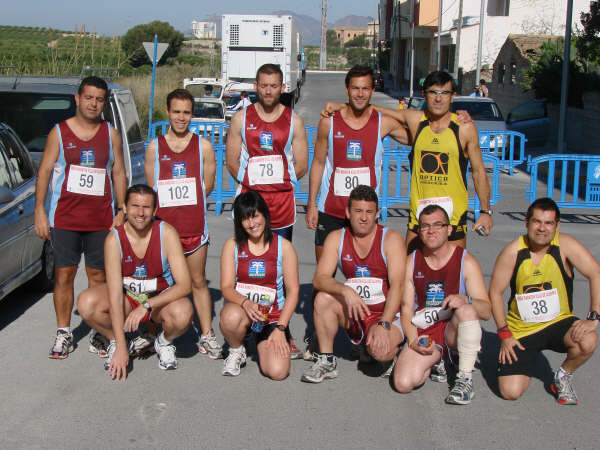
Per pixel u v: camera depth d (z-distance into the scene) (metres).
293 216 5.83
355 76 5.31
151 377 5.13
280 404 4.71
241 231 5.05
